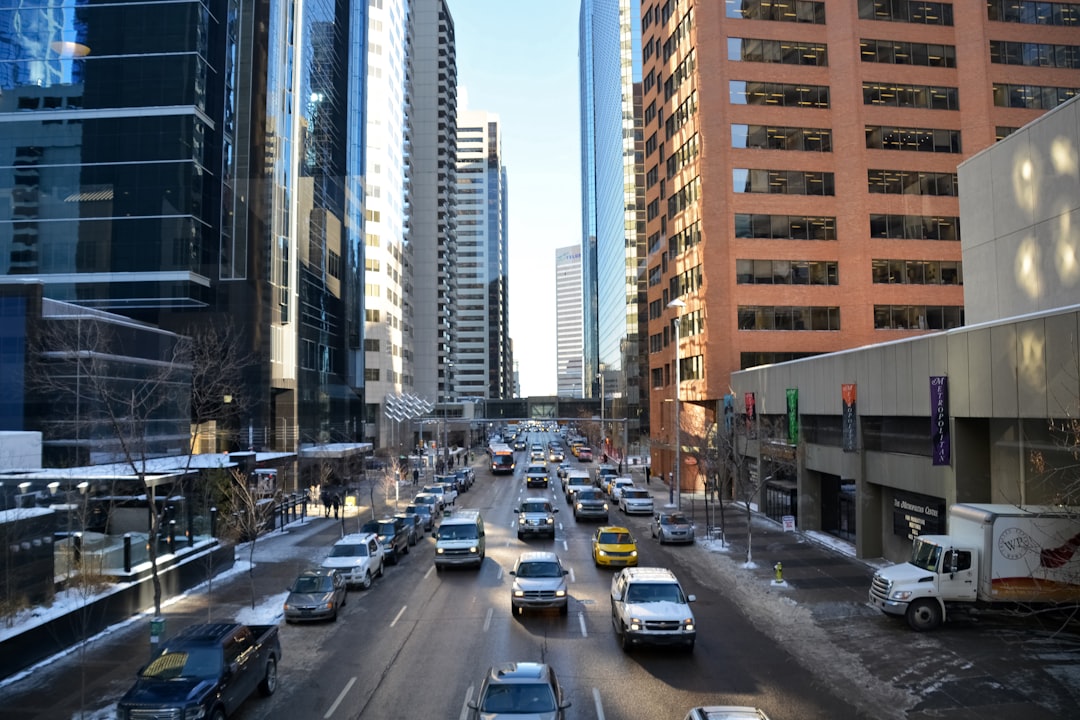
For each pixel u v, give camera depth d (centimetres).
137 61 5794
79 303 5644
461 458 10575
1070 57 6091
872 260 5700
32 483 2264
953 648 1780
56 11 5834
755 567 2836
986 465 2362
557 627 1998
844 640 1856
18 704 1484
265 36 6331
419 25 15488
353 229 8806
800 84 5841
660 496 5788
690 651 1759
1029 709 1388
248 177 6103
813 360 3641
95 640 1953
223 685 1305
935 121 5897
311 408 7144
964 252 3145
